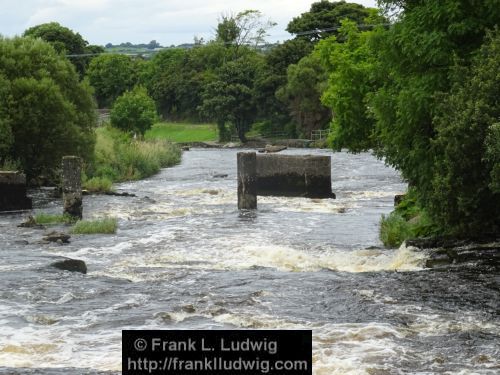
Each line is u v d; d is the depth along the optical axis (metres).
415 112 22.09
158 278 19.48
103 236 27.62
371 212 34.94
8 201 35.31
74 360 12.56
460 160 20.11
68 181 31.81
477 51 21.17
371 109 27.59
